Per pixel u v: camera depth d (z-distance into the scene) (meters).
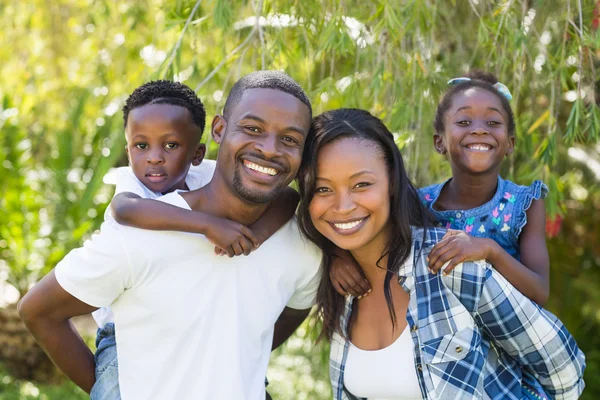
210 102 3.31
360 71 3.23
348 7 3.07
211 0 2.94
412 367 1.99
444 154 2.67
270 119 1.84
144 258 1.85
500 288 1.93
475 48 3.41
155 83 2.33
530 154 3.26
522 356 1.98
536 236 2.44
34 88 5.48
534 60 3.25
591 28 3.10
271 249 2.02
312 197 1.99
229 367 1.88
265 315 1.98
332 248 2.12
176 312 1.87
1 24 5.11
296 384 4.44
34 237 5.61
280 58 3.20
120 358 1.94
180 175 2.33
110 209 1.96
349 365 2.12
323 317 2.21
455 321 1.92
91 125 5.02
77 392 5.21
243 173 1.87
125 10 4.05
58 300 1.92
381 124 2.03
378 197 1.94
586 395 4.80
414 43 2.98
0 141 5.54
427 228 2.09
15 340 5.45
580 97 2.88
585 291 4.72
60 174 5.68
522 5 3.02
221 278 1.91
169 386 1.89
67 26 4.98
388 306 2.04
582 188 4.63
